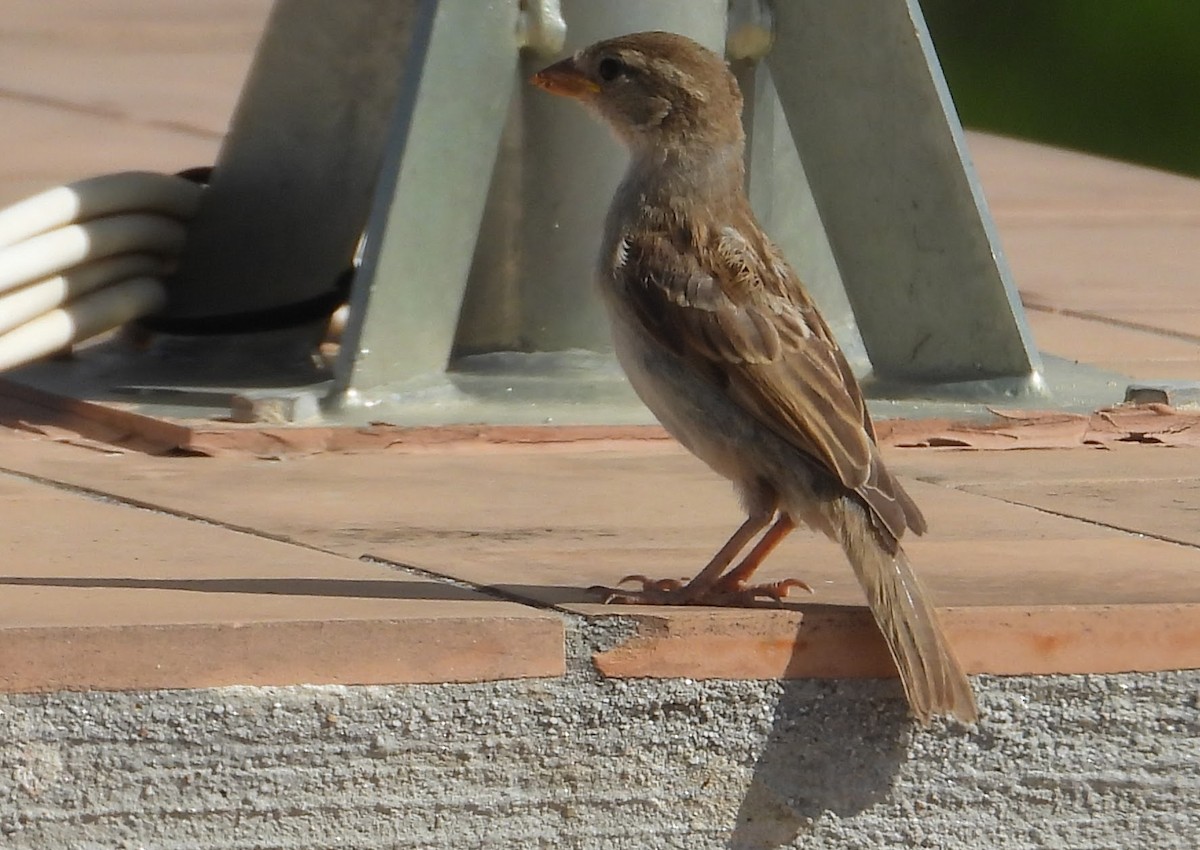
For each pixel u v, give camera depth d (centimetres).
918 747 811
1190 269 1631
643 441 1129
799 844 808
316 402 1126
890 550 819
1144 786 827
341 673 760
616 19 1152
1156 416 1178
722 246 916
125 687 744
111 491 1000
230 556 880
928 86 1151
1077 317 1455
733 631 793
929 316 1193
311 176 1256
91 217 1205
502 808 780
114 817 748
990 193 1928
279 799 760
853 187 1184
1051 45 3048
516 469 1074
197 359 1265
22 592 800
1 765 738
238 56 2255
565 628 780
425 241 1134
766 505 866
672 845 798
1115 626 816
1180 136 2981
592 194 1177
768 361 874
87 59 2205
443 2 1109
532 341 1199
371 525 948
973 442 1152
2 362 1170
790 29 1173
